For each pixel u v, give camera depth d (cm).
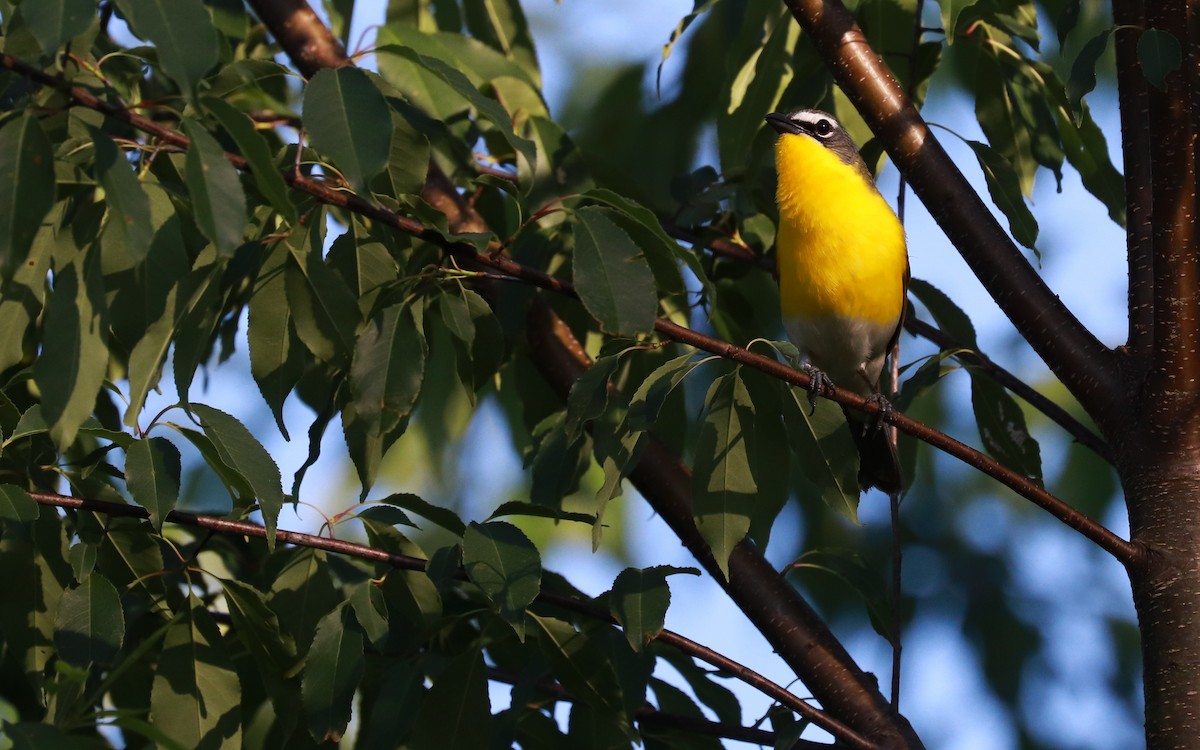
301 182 672
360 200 682
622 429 701
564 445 887
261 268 738
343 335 734
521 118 1011
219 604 870
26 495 648
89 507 689
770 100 1039
